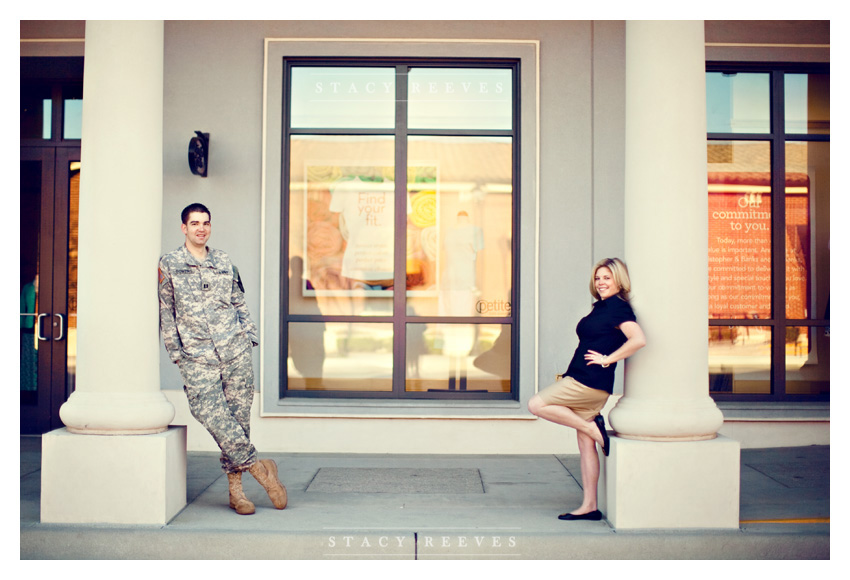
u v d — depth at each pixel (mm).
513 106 6449
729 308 6598
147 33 4289
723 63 6516
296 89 6445
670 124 4168
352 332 6441
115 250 4211
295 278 6445
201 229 4305
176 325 4309
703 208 4227
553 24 6309
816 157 6602
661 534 3973
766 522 4180
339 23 6309
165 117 6254
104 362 4199
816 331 6598
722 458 4062
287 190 6387
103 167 4215
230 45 6277
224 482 5156
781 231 6566
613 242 6277
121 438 4078
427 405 6230
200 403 4242
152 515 4082
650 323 4184
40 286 6586
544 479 5328
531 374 6238
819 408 6375
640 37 4246
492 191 6457
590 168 6281
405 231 6438
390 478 5324
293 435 6219
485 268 6457
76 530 3973
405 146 6449
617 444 4059
